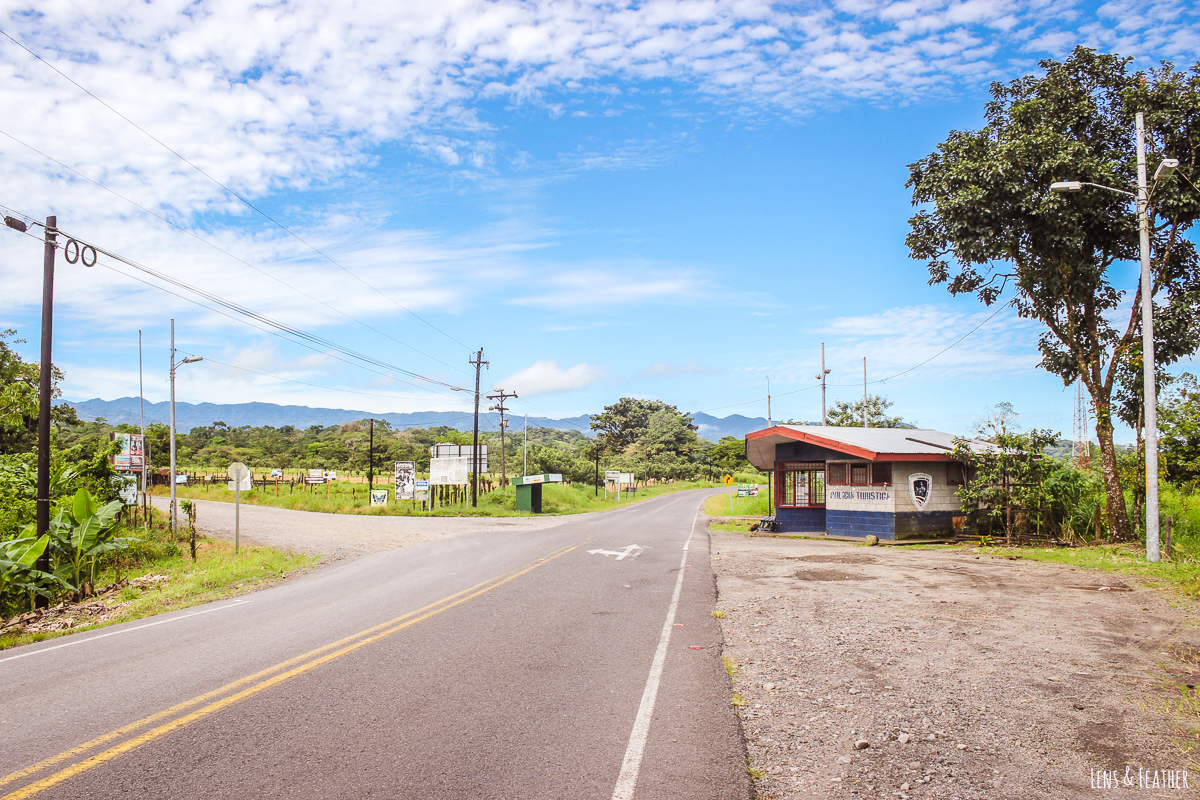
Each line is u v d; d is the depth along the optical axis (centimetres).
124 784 409
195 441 10212
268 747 463
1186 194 1533
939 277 1909
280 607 1026
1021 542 1692
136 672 668
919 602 965
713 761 438
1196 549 1377
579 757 445
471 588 1123
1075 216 1603
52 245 1381
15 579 1238
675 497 6256
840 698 561
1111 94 1712
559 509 4041
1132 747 453
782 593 1064
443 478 3881
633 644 748
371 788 400
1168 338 1619
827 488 2055
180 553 1852
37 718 535
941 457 1839
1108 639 736
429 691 584
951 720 506
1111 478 1631
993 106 1850
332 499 4272
